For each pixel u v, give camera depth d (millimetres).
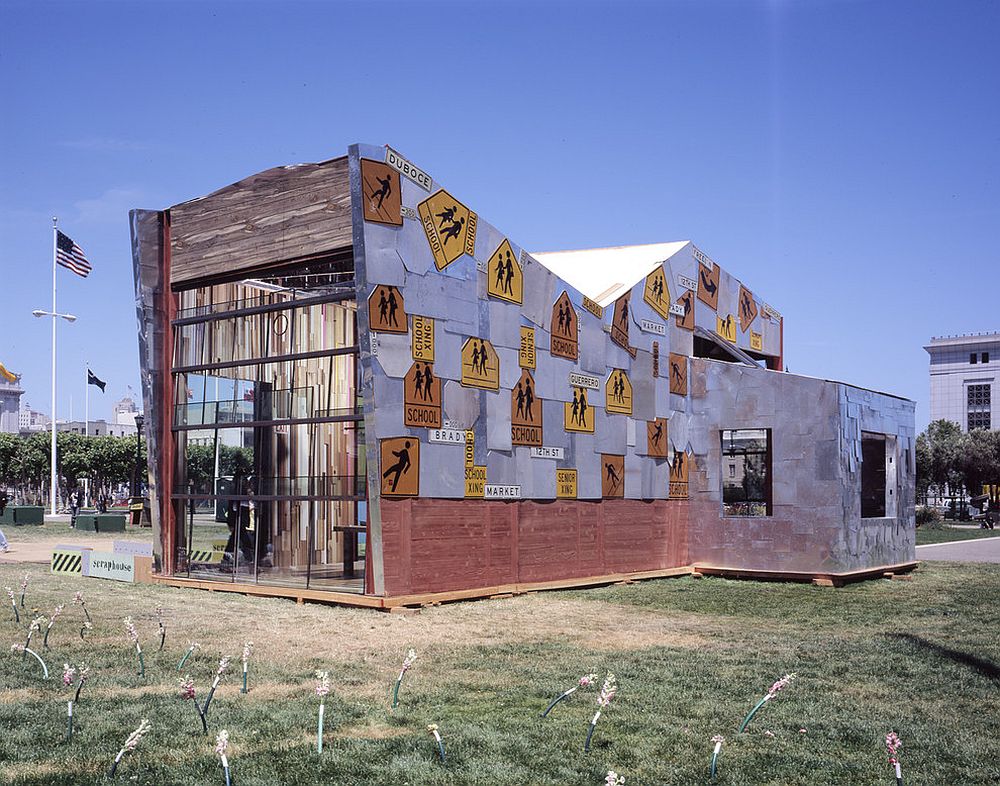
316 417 21531
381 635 16297
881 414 31219
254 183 22672
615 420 27469
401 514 20156
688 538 30422
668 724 10383
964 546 47188
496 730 9945
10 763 8391
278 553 23016
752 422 29656
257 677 12414
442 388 21234
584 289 29172
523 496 23719
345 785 8070
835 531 27688
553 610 20375
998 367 149750
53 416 62656
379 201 19859
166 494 24859
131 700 10844
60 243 60656
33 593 21188
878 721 10680
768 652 15164
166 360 25000
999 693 12281
